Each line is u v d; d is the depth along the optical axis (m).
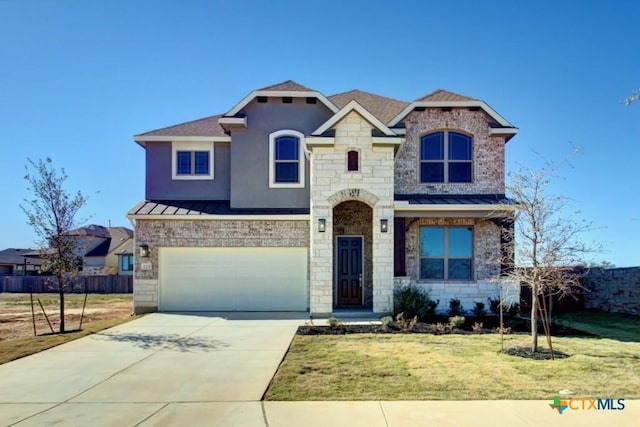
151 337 12.55
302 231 17.77
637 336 12.74
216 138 19.64
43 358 10.30
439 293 17.06
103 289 36.59
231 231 17.80
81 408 7.14
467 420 6.50
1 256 54.56
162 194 19.80
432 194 18.22
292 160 19.02
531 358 9.94
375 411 6.86
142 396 7.67
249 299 17.75
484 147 18.36
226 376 8.75
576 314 17.89
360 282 18.17
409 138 18.39
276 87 19.27
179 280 17.80
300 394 7.64
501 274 16.41
